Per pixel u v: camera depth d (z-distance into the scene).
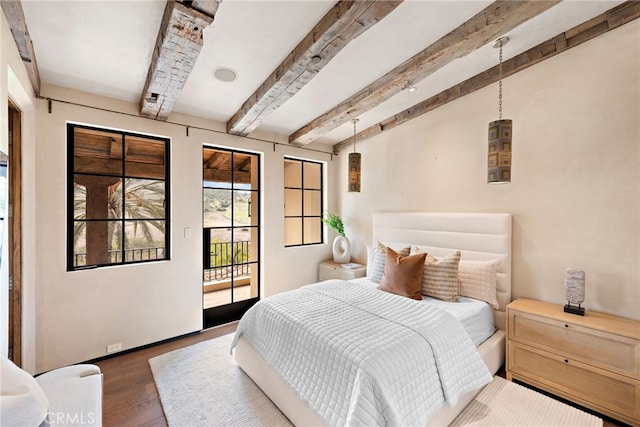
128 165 3.95
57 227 2.43
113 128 2.72
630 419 1.79
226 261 4.64
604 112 2.20
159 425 1.85
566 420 1.82
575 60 2.32
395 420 1.36
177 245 3.08
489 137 2.28
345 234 4.58
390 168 3.85
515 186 2.68
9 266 2.18
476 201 2.96
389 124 3.78
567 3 2.03
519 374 2.28
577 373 2.00
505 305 2.64
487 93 2.86
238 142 3.58
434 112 3.33
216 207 4.83
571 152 2.35
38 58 2.09
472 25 1.98
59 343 2.44
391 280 2.70
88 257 3.71
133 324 2.81
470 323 2.24
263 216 3.84
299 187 4.73
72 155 2.57
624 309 2.11
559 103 2.41
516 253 2.66
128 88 2.57
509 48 2.48
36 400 0.90
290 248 4.12
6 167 1.52
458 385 1.74
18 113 2.22
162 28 1.77
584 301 2.29
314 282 4.40
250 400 2.08
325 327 1.87
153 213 4.13
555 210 2.44
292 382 1.78
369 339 1.70
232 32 1.96
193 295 3.20
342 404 1.50
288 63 2.19
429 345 1.73
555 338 2.10
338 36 1.85
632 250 2.09
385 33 2.08
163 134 3.01
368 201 4.18
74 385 1.48
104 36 1.91
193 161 3.21
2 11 1.48
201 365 2.55
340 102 3.10
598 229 2.23
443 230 3.14
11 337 2.20
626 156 2.11
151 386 2.25
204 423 1.86
